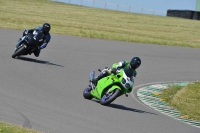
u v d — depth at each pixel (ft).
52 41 265.75
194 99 166.30
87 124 102.83
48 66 184.75
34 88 137.28
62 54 225.76
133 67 128.98
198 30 507.30
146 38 351.67
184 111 146.30
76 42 275.39
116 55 251.80
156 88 184.03
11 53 197.67
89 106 125.08
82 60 218.38
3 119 94.84
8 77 146.41
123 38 328.08
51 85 148.56
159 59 263.29
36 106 113.19
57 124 98.37
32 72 164.66
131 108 136.77
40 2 626.64
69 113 111.55
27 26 320.50
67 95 136.56
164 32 438.40
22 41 186.50
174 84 189.88
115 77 129.90
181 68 246.06
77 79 170.40
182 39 395.34
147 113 132.87
